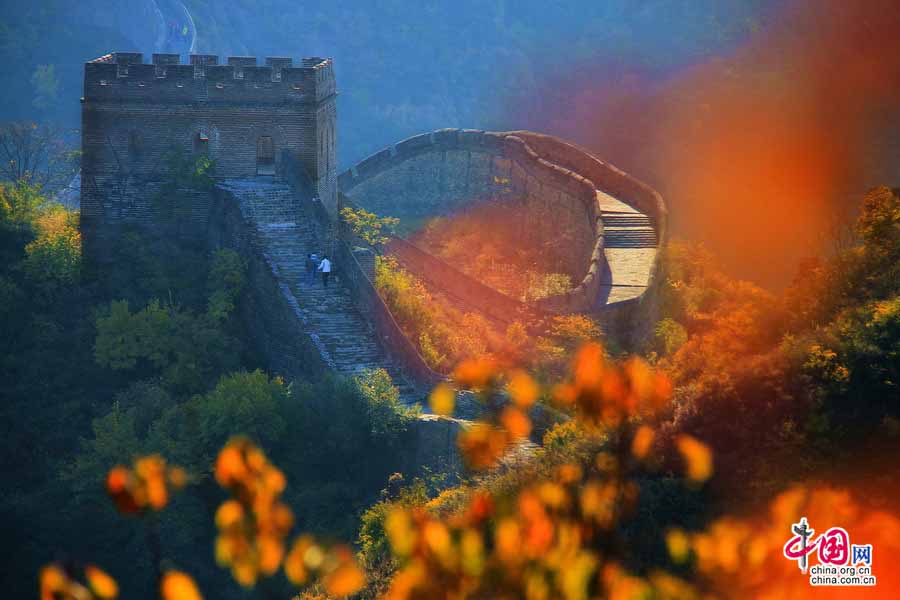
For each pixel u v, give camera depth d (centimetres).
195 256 17262
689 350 10769
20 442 15100
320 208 16288
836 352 8862
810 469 8144
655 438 8488
